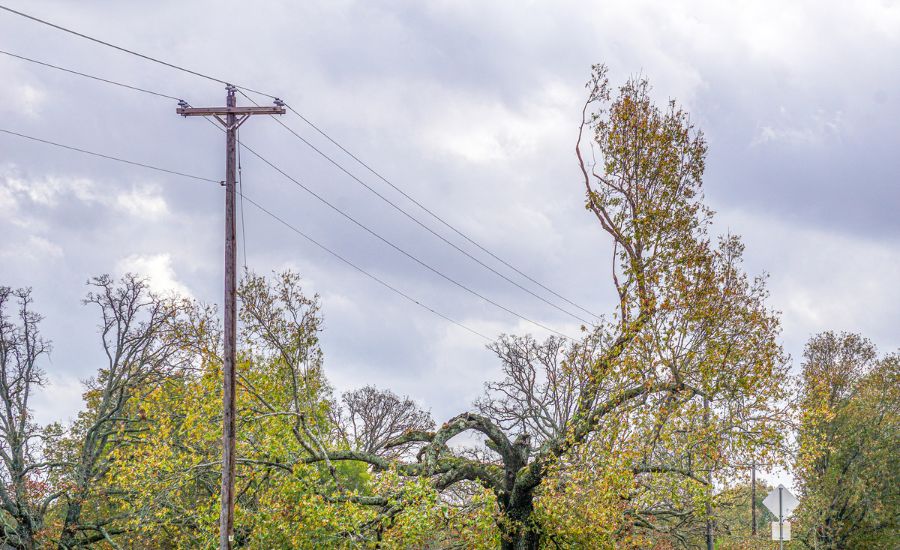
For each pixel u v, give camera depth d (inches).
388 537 986.1
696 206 1093.1
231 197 1031.6
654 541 1307.8
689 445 1013.2
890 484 1926.7
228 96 1045.8
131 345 1583.4
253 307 1199.6
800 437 1024.2
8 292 1576.0
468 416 1185.4
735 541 1615.4
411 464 1155.3
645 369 1010.1
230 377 1010.7
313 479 1079.6
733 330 1035.9
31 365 1572.3
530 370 1748.3
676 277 1018.1
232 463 1000.9
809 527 1904.5
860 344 2384.4
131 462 1087.6
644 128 1093.8
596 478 993.5
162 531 1295.5
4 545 1421.0
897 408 2027.6
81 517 1478.8
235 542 1059.3
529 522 1165.7
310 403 1240.2
